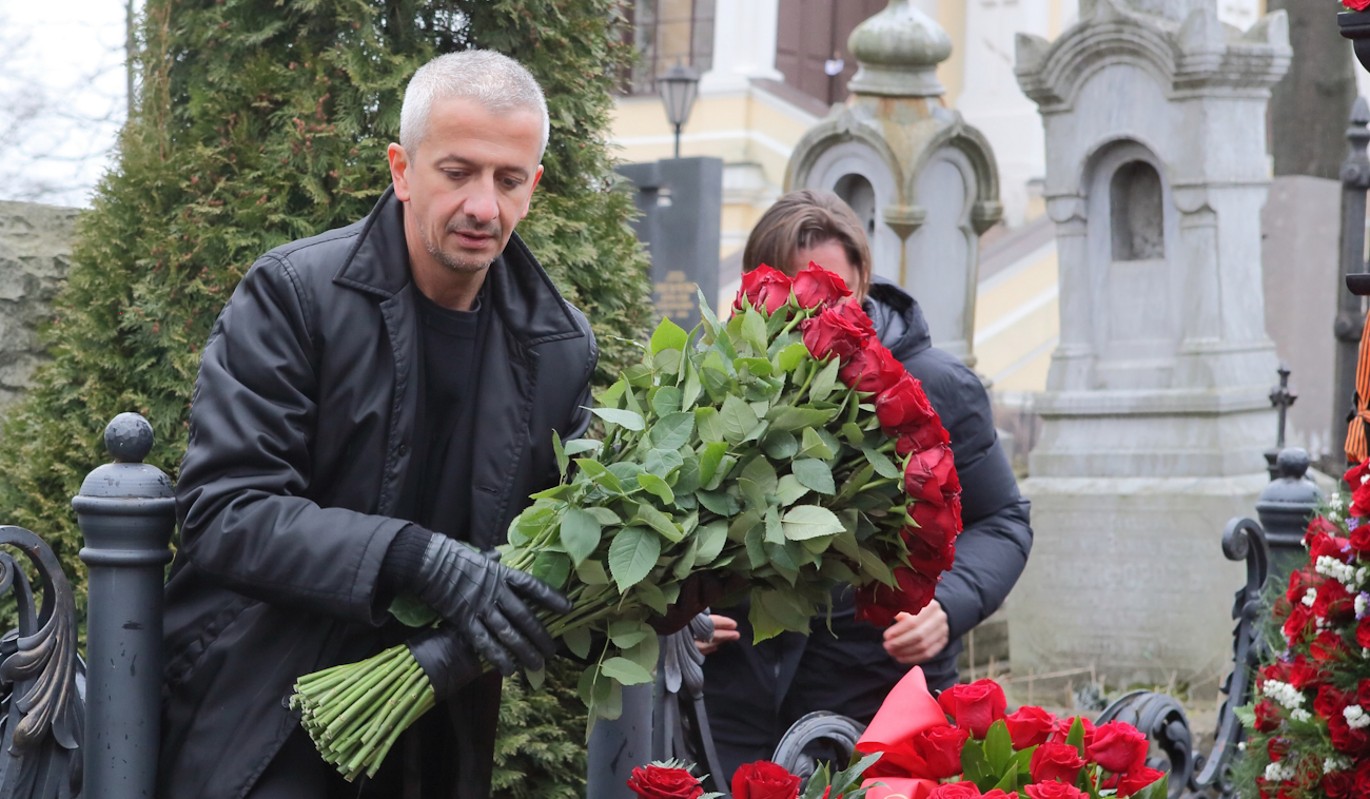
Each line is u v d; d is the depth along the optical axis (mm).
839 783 1935
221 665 2227
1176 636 6723
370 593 2055
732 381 2129
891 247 7797
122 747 2203
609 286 3994
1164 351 7121
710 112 16109
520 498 2342
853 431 2090
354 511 2160
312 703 2102
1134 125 7137
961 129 7883
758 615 2258
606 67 4203
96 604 2211
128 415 2283
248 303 2207
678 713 2984
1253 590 3959
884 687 3209
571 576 2131
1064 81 7289
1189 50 6902
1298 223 9859
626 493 2064
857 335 2117
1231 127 7055
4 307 4285
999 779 1942
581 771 3879
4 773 2293
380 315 2242
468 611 2055
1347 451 3307
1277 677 3262
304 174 3764
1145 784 1951
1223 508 6660
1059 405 7270
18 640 2318
